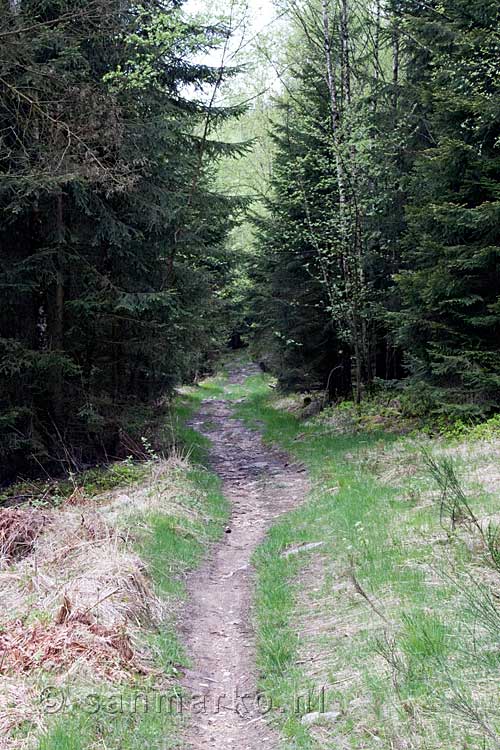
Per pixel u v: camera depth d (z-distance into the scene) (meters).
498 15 11.22
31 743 3.69
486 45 11.13
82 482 11.78
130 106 11.71
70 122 10.66
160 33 10.38
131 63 11.15
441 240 12.20
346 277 16.81
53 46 10.76
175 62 12.97
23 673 4.41
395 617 5.13
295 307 18.86
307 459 14.00
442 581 5.54
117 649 4.87
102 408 13.39
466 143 11.60
